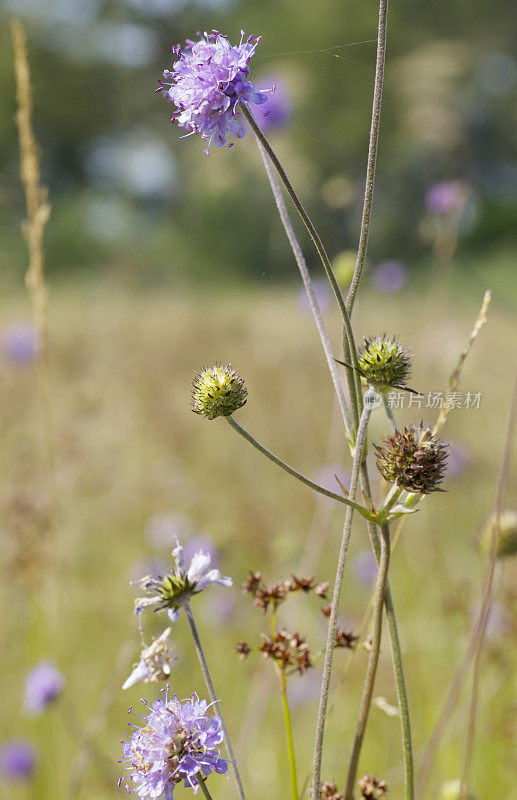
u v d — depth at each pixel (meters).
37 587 4.48
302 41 34.38
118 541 5.35
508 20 33.09
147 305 12.43
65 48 41.03
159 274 20.09
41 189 3.57
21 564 4.26
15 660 4.35
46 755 3.86
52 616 4.39
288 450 7.01
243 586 2.00
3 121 40.75
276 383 8.52
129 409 7.02
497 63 32.09
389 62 24.33
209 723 1.53
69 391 6.99
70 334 10.90
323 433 7.28
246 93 1.59
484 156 29.89
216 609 4.60
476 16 33.09
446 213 6.19
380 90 1.53
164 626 4.10
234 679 4.30
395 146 21.38
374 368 1.69
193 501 5.87
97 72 40.59
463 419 6.68
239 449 7.10
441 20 33.25
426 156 20.25
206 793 1.52
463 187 6.17
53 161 43.31
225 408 1.72
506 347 8.95
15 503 4.34
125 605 4.68
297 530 5.52
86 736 3.23
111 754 3.76
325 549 5.45
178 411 7.72
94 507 5.53
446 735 3.38
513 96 29.83
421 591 4.57
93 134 42.50
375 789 1.78
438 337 6.04
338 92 27.64
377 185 21.34
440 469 1.56
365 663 4.04
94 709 4.05
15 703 4.18
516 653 3.69
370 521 1.60
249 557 5.06
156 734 1.53
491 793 3.22
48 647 4.34
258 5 37.09
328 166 25.81
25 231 3.61
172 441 6.78
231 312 13.36
